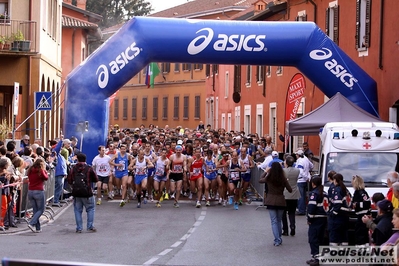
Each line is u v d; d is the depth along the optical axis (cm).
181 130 3984
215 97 5647
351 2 2609
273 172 1455
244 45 2252
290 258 1312
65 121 2328
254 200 2361
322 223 1252
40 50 2956
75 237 1527
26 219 1686
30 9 2894
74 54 4706
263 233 1633
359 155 1574
